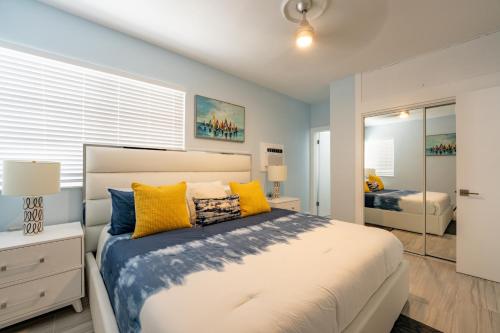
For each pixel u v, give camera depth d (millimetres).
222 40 2379
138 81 2385
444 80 2527
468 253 2289
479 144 2234
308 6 1806
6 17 1736
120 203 1802
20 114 1823
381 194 3133
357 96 3238
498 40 2207
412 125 2852
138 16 2010
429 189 2748
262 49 2555
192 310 790
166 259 1227
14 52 1784
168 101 2645
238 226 1910
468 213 2295
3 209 1747
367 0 1774
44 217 1917
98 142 2180
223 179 3000
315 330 839
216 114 3055
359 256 1295
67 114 2023
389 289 1399
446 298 1876
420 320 1606
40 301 1509
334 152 3521
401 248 1752
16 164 1527
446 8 1878
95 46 2123
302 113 4551
